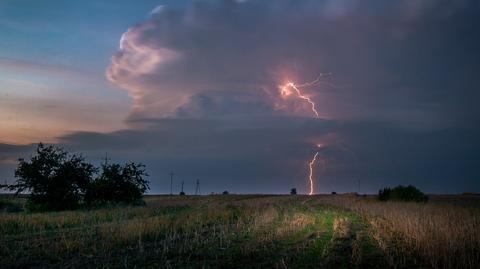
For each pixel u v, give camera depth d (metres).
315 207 43.44
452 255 14.09
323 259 14.45
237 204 50.38
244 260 14.30
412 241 17.31
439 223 20.19
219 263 13.81
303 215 30.45
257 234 20.47
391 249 16.05
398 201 52.88
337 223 24.70
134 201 46.41
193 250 16.17
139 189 46.62
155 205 46.97
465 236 17.03
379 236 19.56
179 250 15.81
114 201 44.41
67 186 42.12
